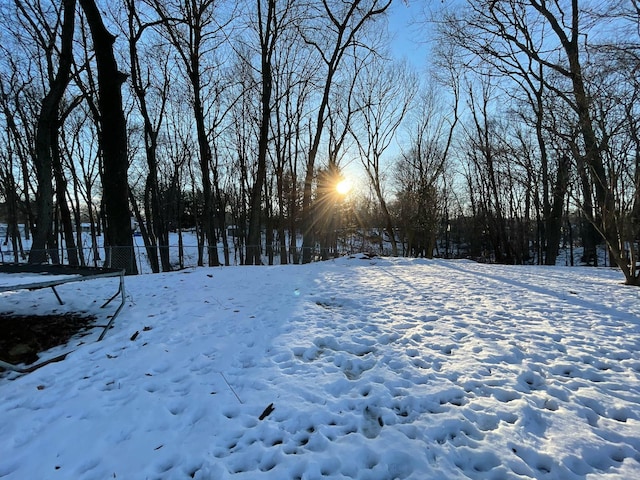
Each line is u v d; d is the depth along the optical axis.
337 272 10.29
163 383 3.48
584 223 30.34
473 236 36.97
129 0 14.63
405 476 2.27
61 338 4.75
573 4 12.88
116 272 5.22
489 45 15.80
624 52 7.89
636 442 2.55
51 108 10.50
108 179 10.56
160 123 20.83
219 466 2.36
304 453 2.46
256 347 4.28
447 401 3.07
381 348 4.19
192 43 15.43
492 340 4.39
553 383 3.33
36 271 5.12
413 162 28.48
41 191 10.58
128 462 2.45
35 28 12.99
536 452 2.44
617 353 3.99
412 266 12.11
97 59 10.35
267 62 15.70
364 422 2.80
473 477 2.25
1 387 3.51
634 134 7.68
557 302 6.31
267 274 9.78
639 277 7.96
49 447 2.62
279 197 26.25
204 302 6.43
